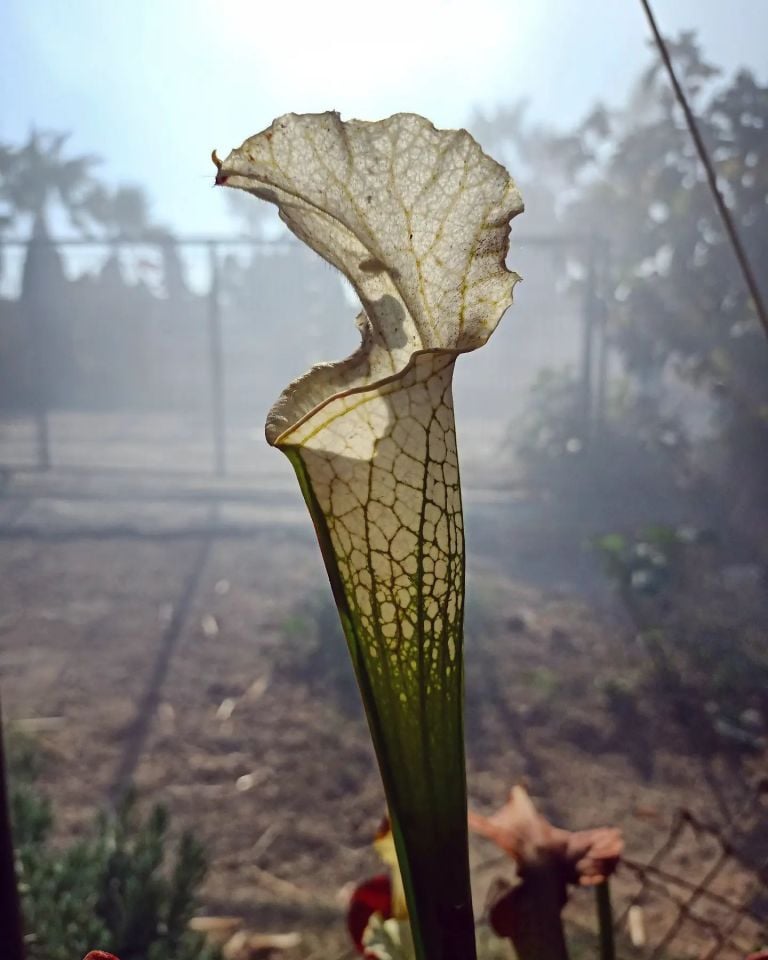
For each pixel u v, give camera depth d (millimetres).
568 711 4902
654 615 6289
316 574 7453
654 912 3092
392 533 845
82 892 2488
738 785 4156
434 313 894
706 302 8859
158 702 5062
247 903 3312
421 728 825
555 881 1328
